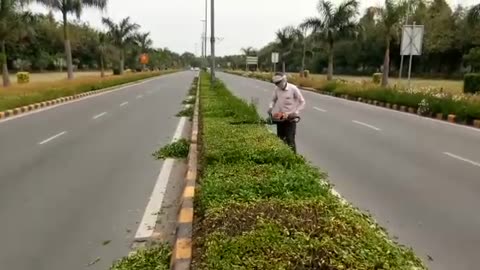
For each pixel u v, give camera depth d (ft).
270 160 20.38
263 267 9.46
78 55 257.96
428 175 24.68
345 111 59.82
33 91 75.72
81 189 22.06
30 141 35.70
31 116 53.16
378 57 221.66
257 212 13.00
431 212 18.60
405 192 21.42
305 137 37.40
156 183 23.22
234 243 10.73
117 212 18.79
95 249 15.24
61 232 16.63
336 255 9.66
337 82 101.76
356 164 27.25
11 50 195.31
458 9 169.89
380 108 65.46
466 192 21.45
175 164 27.66
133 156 30.01
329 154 30.27
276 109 25.41
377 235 11.10
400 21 91.97
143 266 13.52
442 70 194.59
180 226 14.80
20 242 15.74
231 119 36.11
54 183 23.13
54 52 233.14
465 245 15.35
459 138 38.11
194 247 12.91
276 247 10.25
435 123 48.52
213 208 14.07
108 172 25.53
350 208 13.58
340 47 230.89
